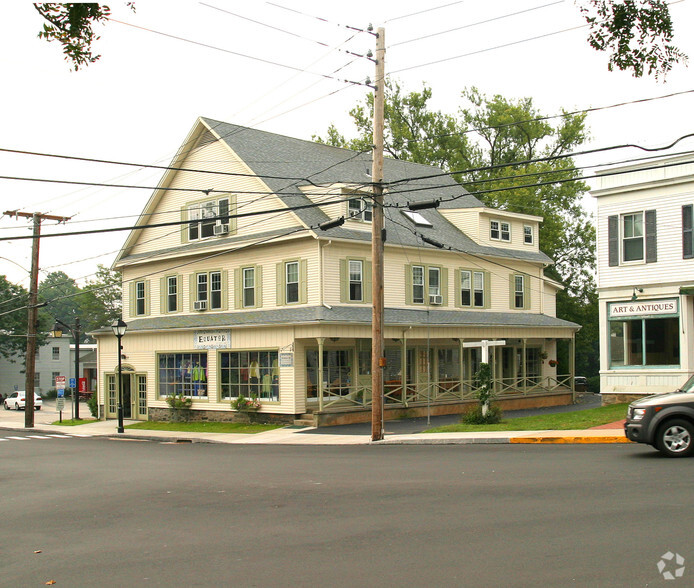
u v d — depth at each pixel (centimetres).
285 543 943
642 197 2831
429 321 3388
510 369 4191
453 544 889
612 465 1487
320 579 771
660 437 1588
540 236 5178
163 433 3125
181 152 3684
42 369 7350
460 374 3641
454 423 2906
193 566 853
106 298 7581
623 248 2888
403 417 3325
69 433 3381
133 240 4012
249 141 3603
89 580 819
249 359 3281
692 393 1612
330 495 1300
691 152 2664
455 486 1323
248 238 3409
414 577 760
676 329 2777
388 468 1642
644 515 996
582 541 873
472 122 5922
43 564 906
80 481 1678
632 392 2861
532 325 3934
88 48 938
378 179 2384
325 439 2547
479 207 3953
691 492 1149
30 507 1348
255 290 3394
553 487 1255
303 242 3212
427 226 3812
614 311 2908
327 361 3259
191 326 3466
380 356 2395
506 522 996
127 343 3906
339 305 3209
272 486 1448
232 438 2789
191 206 3712
